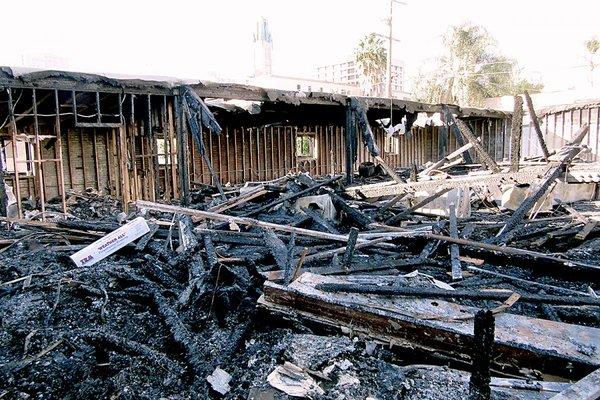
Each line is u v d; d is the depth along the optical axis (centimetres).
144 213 823
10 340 365
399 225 813
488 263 577
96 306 434
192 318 407
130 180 1320
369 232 709
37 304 435
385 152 2408
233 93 1144
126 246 637
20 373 310
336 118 1883
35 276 512
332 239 606
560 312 409
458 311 325
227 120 1730
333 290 345
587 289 481
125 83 993
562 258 573
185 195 1063
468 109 1952
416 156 2592
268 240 582
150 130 1098
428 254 577
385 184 998
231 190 1251
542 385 248
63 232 721
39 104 1105
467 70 3219
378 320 316
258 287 429
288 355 291
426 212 905
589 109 2036
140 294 460
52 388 295
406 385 256
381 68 3300
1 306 437
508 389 245
